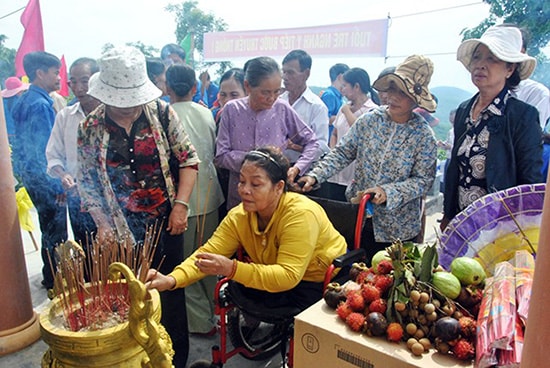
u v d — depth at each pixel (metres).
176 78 2.33
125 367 1.18
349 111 3.26
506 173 1.82
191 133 2.30
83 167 1.84
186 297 2.34
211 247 1.83
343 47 3.82
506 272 1.31
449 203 2.11
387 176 2.11
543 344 0.78
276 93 2.29
